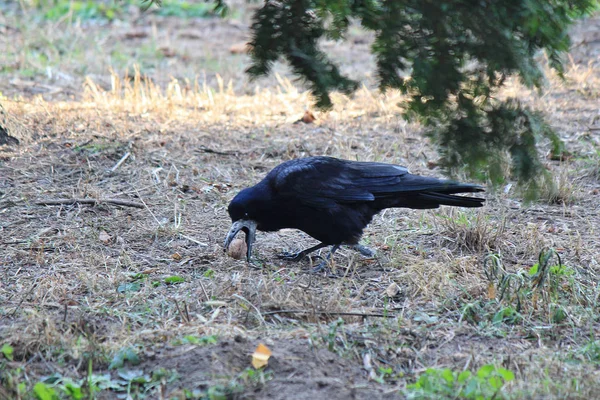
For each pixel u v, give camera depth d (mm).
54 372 7914
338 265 11062
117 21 28109
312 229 10891
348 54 23828
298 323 8984
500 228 11539
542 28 6594
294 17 7176
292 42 7266
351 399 7242
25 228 11938
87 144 15188
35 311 8992
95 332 8727
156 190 13562
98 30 26922
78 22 26375
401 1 6691
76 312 9242
